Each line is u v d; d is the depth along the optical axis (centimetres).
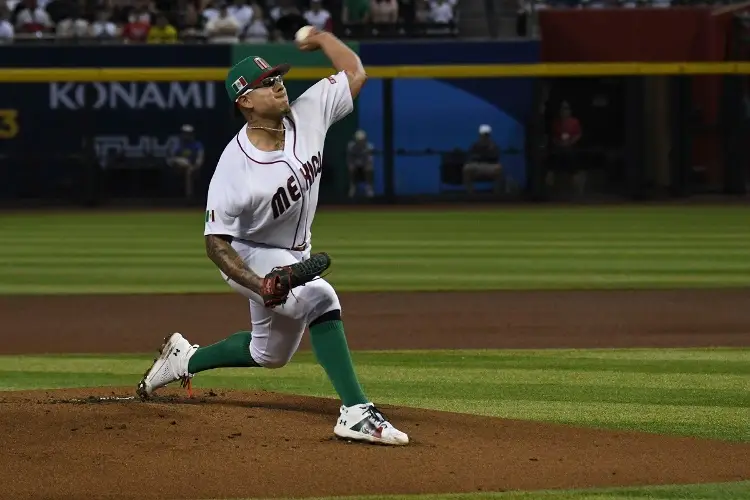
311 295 1947
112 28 8750
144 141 8431
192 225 7131
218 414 2134
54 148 8412
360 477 1750
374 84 8438
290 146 1925
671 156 8519
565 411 2366
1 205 8444
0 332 3638
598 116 8525
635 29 8438
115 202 8488
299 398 2381
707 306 4038
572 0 9000
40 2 8931
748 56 8469
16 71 7825
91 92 8350
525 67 7919
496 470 1808
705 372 2825
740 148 8531
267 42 8338
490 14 9031
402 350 3231
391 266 5209
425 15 8981
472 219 7388
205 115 8400
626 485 1738
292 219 1945
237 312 3991
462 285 4616
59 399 2309
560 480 1759
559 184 8575
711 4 8744
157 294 4431
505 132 8481
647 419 2280
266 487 1695
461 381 2738
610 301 4184
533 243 6069
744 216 7369
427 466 1819
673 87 8438
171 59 8212
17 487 1689
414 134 8481
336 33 8612
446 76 7950
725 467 1858
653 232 6531
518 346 3284
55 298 4344
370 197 8500
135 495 1658
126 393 2423
